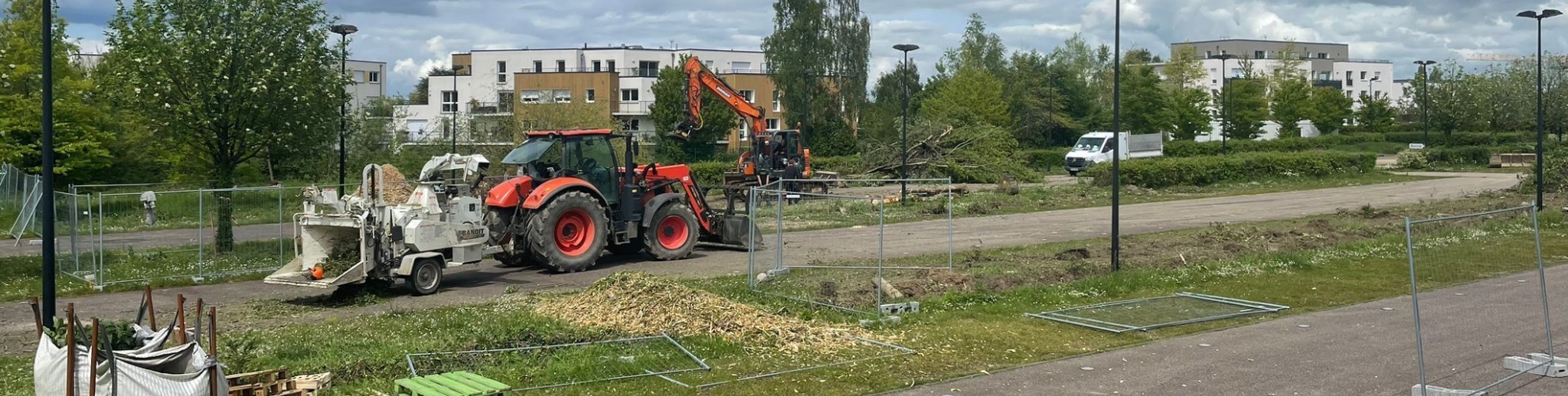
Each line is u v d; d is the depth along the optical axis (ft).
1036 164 185.88
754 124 124.16
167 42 64.28
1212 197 113.91
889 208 96.37
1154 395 31.17
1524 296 46.29
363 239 49.24
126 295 52.24
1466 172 156.76
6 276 58.44
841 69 199.62
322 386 30.71
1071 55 294.05
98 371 25.02
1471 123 201.57
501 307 45.91
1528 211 75.92
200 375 25.21
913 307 44.45
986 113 200.13
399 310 45.91
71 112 99.30
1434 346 36.88
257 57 65.57
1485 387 31.07
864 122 201.26
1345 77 444.55
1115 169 54.75
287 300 49.96
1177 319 42.37
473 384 28.19
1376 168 162.61
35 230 79.92
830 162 142.72
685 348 36.55
